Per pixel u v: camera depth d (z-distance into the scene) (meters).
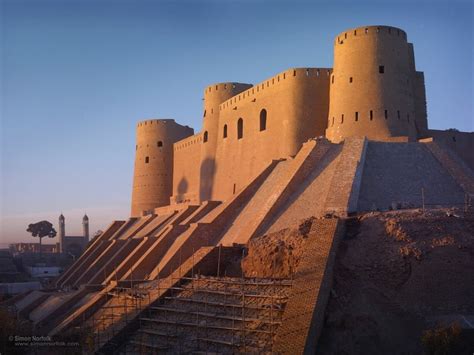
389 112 46.31
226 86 69.19
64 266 95.38
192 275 35.47
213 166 68.62
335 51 49.41
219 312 29.75
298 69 54.12
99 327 35.00
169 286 34.69
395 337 25.61
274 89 56.66
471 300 27.23
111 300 39.12
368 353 25.03
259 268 33.22
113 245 58.66
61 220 127.19
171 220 60.88
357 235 29.97
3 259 101.88
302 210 38.50
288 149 53.47
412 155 41.53
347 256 28.67
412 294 27.33
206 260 36.19
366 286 27.39
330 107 49.84
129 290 38.09
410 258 28.09
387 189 38.03
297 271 27.89
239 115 63.16
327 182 39.91
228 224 47.00
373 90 46.50
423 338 23.75
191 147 77.31
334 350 24.88
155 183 83.50
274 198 42.12
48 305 47.06
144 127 85.31
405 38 48.94
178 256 43.62
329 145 44.81
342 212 34.09
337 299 26.88
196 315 30.39
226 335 27.77
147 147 84.56
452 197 37.59
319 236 29.50
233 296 30.47
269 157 56.62
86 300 43.19
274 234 34.75
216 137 69.06
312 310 25.00
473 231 29.72
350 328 25.67
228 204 48.06
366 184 38.31
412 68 53.81
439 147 42.22
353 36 47.84
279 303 27.58
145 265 46.50
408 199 37.16
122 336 31.80
